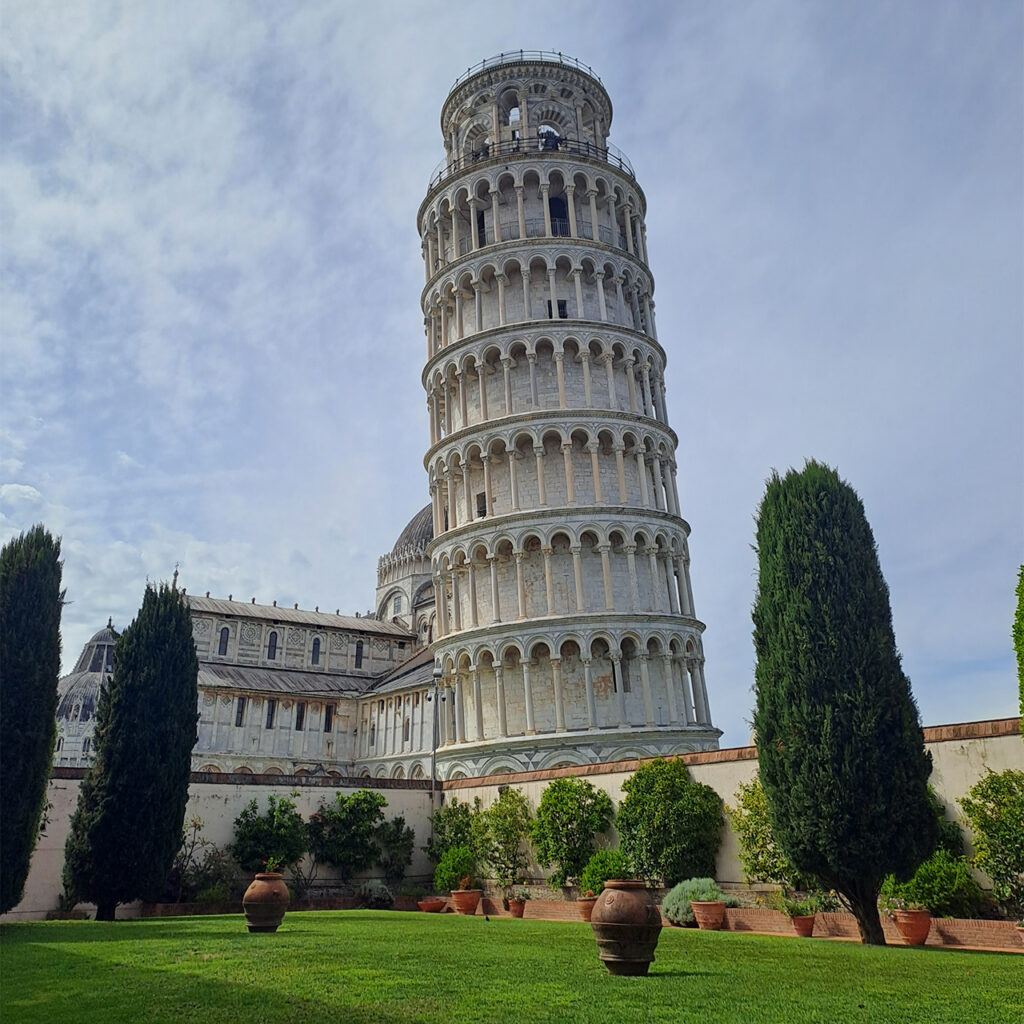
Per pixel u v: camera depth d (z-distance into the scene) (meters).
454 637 54.22
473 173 62.03
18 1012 12.69
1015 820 23.67
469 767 50.78
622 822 34.44
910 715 23.27
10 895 27.28
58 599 30.16
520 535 53.31
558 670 50.25
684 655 53.31
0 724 27.61
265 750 86.69
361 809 42.06
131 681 33.88
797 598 24.28
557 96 65.50
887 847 22.19
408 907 39.66
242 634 96.12
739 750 32.62
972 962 18.19
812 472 25.75
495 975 15.62
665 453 58.28
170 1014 12.28
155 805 32.81
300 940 21.33
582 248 59.06
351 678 99.50
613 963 16.09
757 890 30.42
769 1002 13.24
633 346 58.62
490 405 57.75
